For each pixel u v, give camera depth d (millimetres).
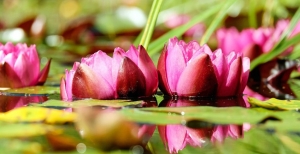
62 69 1410
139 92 998
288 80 1250
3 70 1100
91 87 987
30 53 1124
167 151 826
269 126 873
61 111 917
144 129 886
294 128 866
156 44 1248
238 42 1318
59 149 797
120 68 988
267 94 1122
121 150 803
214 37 1772
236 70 1019
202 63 1001
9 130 856
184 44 1034
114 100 983
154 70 1010
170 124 903
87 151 793
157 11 1064
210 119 880
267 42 1328
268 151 830
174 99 1010
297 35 1218
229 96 1021
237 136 875
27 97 1056
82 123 847
